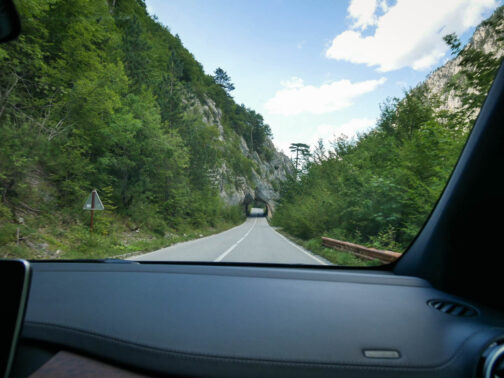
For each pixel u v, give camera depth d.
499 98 1.58
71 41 15.90
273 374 1.14
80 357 1.27
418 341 1.27
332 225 15.89
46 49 14.91
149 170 24.55
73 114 15.88
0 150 10.91
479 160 1.67
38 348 1.32
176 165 27.12
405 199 5.17
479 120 1.69
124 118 19.27
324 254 10.95
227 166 87.88
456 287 1.74
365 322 1.40
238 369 1.16
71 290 1.69
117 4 44.66
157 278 1.86
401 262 2.16
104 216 15.53
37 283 1.80
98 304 1.53
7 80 12.10
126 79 19.66
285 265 2.58
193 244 15.30
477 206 1.68
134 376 1.18
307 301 1.58
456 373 1.15
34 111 13.98
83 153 17.91
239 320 1.40
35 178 13.25
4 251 8.41
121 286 1.75
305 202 21.95
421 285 1.83
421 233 2.04
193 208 34.22
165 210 27.72
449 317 1.46
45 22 14.70
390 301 1.60
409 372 1.14
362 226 9.55
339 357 1.18
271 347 1.23
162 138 23.86
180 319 1.40
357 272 2.21
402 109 6.98
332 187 17.19
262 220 103.56
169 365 1.19
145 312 1.46
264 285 1.75
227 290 1.68
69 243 11.12
